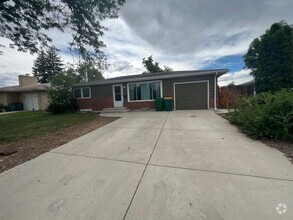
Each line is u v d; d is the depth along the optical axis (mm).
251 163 2783
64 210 1850
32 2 6363
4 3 6504
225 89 11430
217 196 1951
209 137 4395
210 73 9961
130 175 2580
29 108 18406
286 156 3010
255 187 2094
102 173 2688
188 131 5102
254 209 1707
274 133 3902
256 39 16031
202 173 2527
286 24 12430
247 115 4684
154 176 2510
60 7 7012
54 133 5770
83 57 8734
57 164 3127
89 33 8016
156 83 11328
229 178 2344
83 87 13242
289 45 12273
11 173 2836
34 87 18391
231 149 3473
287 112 3914
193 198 1938
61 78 12555
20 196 2164
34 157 3547
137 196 2037
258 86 13547
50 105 12531
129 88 12016
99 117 9266
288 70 12242
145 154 3424
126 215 1727
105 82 12188
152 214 1719
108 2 7137
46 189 2299
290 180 2223
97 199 2018
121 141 4422
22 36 7730
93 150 3822
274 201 1815
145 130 5492
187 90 10719
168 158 3162
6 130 6480
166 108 10656
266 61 12938
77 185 2361
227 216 1630
